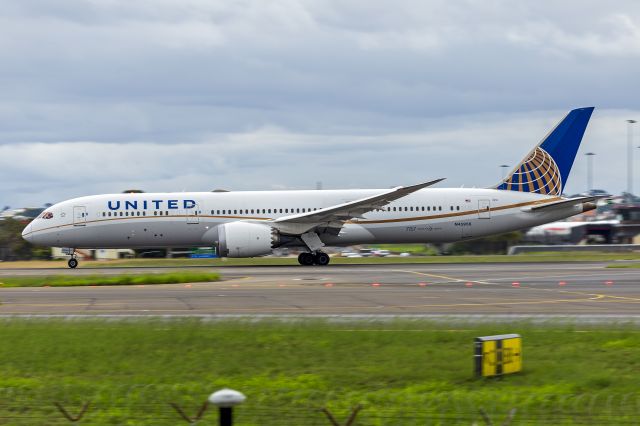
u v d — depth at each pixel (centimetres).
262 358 6550
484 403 4841
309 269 18100
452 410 4697
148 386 5447
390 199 18675
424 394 5228
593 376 5684
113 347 7012
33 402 5116
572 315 9362
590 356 6531
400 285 13525
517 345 5978
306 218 18725
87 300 11450
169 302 11056
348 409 4794
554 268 17862
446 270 17400
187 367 6253
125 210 19688
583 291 12350
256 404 4991
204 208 19725
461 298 11319
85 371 6194
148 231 19650
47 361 6531
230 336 7425
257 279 15088
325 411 4397
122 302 11119
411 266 19150
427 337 7319
